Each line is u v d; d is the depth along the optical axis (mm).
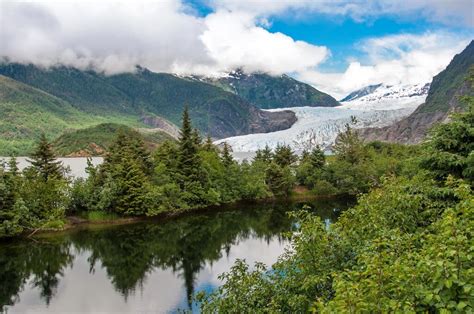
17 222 48500
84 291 32344
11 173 53312
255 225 60188
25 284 34031
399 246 10016
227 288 13539
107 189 59156
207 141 96000
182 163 73500
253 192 80250
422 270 7188
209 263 40312
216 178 78688
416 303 6887
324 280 10648
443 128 19438
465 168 17766
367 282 7742
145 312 27891
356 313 6723
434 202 14727
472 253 7105
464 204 9031
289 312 11945
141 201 60812
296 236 11992
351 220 13633
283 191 87812
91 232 53219
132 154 71562
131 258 42281
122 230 54906
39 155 66688
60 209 53281
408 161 21344
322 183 89875
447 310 6121
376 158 104062
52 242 48062
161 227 57812
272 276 13406
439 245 7395
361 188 91875
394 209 13312
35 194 52625
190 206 70438
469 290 6273
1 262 40281
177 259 41875
